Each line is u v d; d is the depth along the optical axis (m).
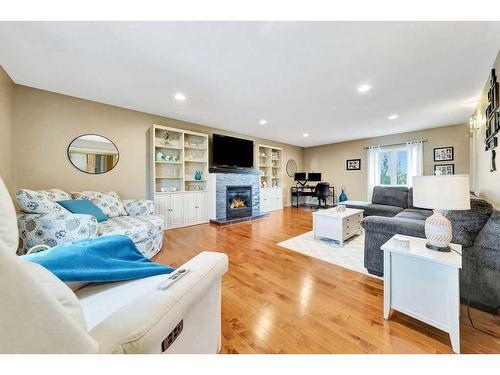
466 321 1.40
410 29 1.68
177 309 0.63
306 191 7.39
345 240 3.24
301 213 5.92
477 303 1.53
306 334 1.30
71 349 0.40
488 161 2.71
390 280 1.44
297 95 3.03
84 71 2.37
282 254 2.69
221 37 1.78
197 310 0.85
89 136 3.25
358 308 1.57
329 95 3.02
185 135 4.54
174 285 0.72
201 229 4.02
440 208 1.29
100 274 1.00
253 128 5.08
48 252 1.00
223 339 1.26
